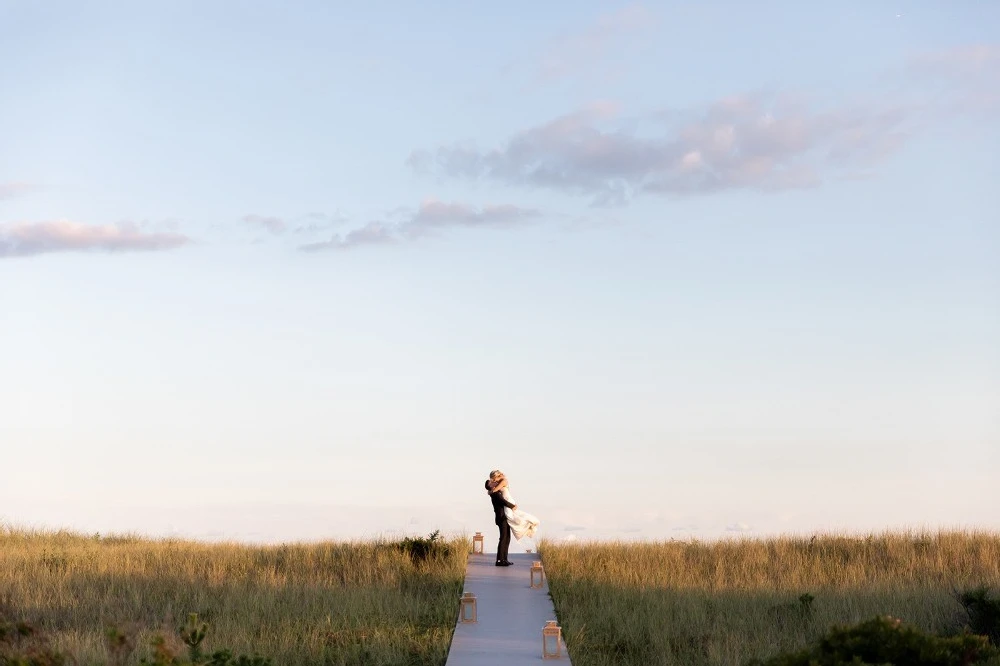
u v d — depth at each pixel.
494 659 13.51
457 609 16.89
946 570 20.38
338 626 15.84
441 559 21.42
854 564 21.38
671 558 22.02
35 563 20.84
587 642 14.83
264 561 22.11
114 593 18.28
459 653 13.81
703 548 23.98
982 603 14.52
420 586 19.36
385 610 16.86
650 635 15.23
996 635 14.28
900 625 9.89
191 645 10.74
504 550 21.31
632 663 13.98
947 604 16.30
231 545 25.09
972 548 22.70
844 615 16.34
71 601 17.19
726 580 19.91
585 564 21.52
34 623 15.64
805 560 21.84
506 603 17.31
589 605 17.20
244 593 18.00
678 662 14.05
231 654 10.39
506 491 21.44
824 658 9.58
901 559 21.61
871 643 9.67
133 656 13.27
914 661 9.55
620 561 21.62
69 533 28.78
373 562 21.44
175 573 19.94
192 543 26.20
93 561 21.31
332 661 13.79
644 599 17.66
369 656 13.96
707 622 16.20
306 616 16.36
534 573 19.05
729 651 14.16
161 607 17.17
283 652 13.89
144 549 23.92
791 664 9.68
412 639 14.77
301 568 20.95
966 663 9.39
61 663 11.96
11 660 11.57
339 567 21.17
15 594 17.58
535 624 15.73
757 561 21.73
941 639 9.70
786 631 15.36
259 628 15.62
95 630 14.99
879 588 18.36
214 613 16.70
